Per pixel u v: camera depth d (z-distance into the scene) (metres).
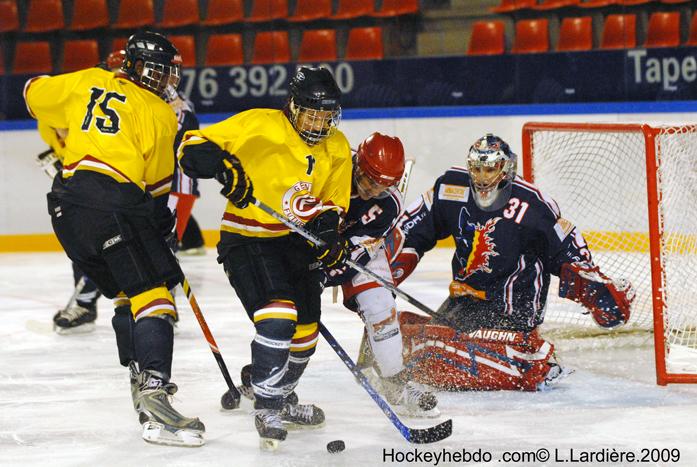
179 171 12.39
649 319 12.16
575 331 11.53
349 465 7.35
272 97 22.30
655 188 9.34
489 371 9.41
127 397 9.61
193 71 22.45
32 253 21.23
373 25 21.89
